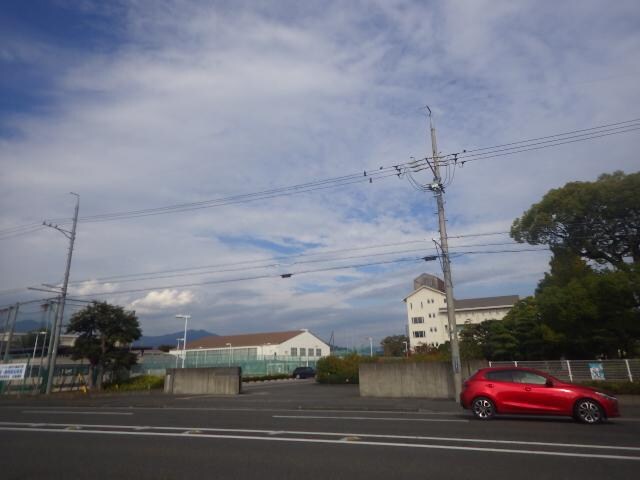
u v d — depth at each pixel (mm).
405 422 13617
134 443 10469
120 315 38031
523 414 14094
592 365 21859
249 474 7578
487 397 14023
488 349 33969
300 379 51344
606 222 33406
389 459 8477
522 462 8133
